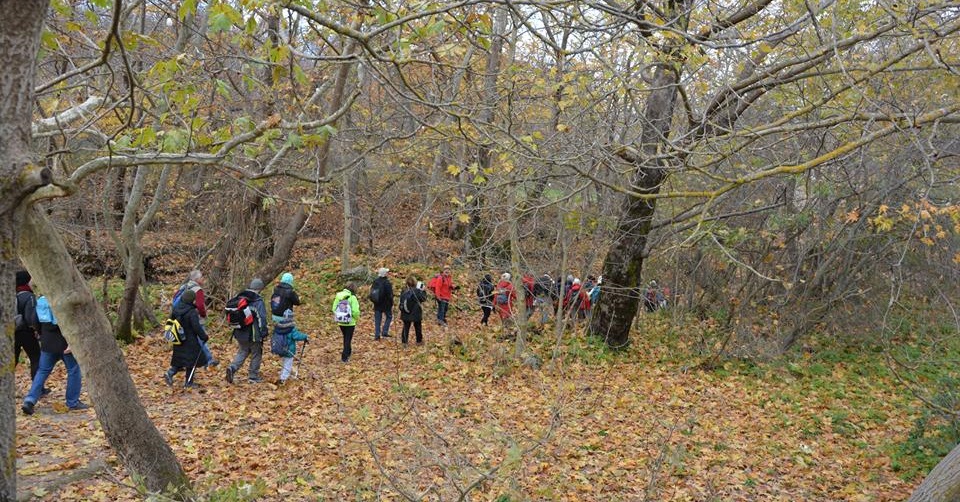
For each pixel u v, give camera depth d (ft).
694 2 26.78
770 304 53.52
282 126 17.17
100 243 64.44
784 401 41.42
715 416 37.40
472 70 22.20
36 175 7.17
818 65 25.29
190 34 30.45
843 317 54.75
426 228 64.28
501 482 15.60
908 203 37.63
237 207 53.26
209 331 49.98
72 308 15.92
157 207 44.88
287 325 37.09
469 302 63.00
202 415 30.91
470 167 27.35
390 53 16.40
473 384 39.78
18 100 7.18
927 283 53.47
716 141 22.62
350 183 68.28
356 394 35.78
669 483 26.66
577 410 33.96
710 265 56.90
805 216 45.19
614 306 50.57
